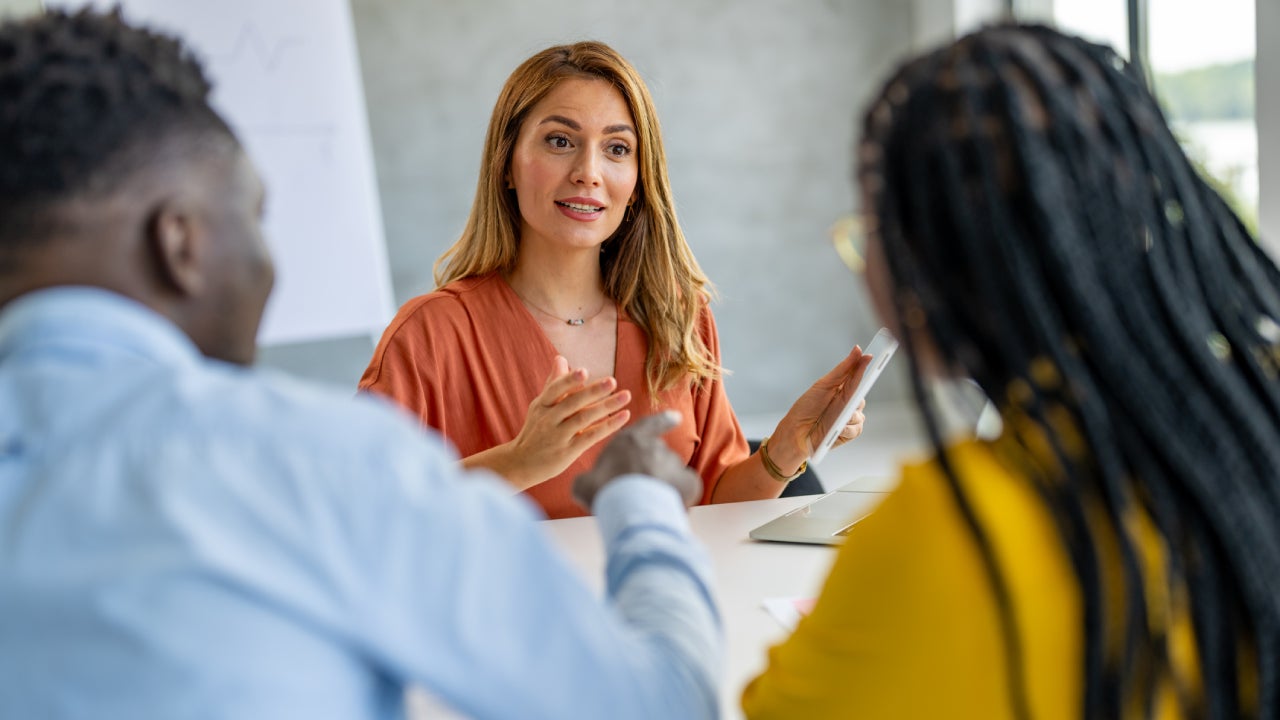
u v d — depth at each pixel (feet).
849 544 2.02
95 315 1.65
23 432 1.57
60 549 1.46
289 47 13.50
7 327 1.68
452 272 6.22
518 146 5.75
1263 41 8.60
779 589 3.86
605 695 1.68
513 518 1.65
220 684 1.41
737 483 5.62
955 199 1.80
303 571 1.48
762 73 15.42
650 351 6.01
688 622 2.04
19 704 1.42
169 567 1.42
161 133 1.71
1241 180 9.87
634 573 2.17
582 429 4.62
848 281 16.08
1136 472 1.79
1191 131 10.62
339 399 1.65
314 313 13.98
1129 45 12.03
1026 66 1.83
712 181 15.49
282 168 13.65
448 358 5.73
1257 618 1.79
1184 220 1.91
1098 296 1.76
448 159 14.69
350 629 1.50
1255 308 1.99
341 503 1.51
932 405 1.91
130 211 1.69
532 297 5.98
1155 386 1.77
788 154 15.65
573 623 1.66
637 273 6.01
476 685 1.57
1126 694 1.78
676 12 15.03
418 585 1.53
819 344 16.15
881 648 1.90
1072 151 1.78
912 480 1.93
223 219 1.80
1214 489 1.75
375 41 14.32
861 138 2.08
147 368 1.63
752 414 16.08
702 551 2.29
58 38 1.72
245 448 1.52
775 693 2.14
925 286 1.87
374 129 14.47
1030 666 1.81
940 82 1.88
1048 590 1.79
